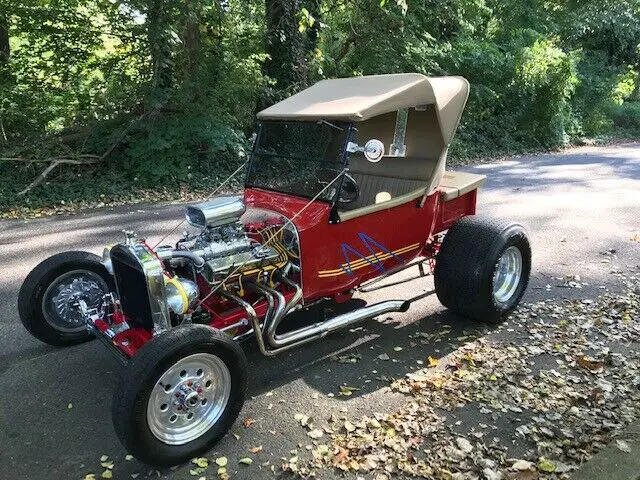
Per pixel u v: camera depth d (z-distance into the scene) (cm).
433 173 436
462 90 454
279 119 425
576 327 469
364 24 1405
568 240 709
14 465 313
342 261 408
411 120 462
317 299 419
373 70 1395
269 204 417
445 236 478
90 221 810
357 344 450
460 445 323
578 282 567
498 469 304
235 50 1139
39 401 372
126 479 305
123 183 1000
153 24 980
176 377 310
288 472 307
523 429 336
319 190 397
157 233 740
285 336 374
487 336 461
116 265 366
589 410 354
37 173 963
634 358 419
